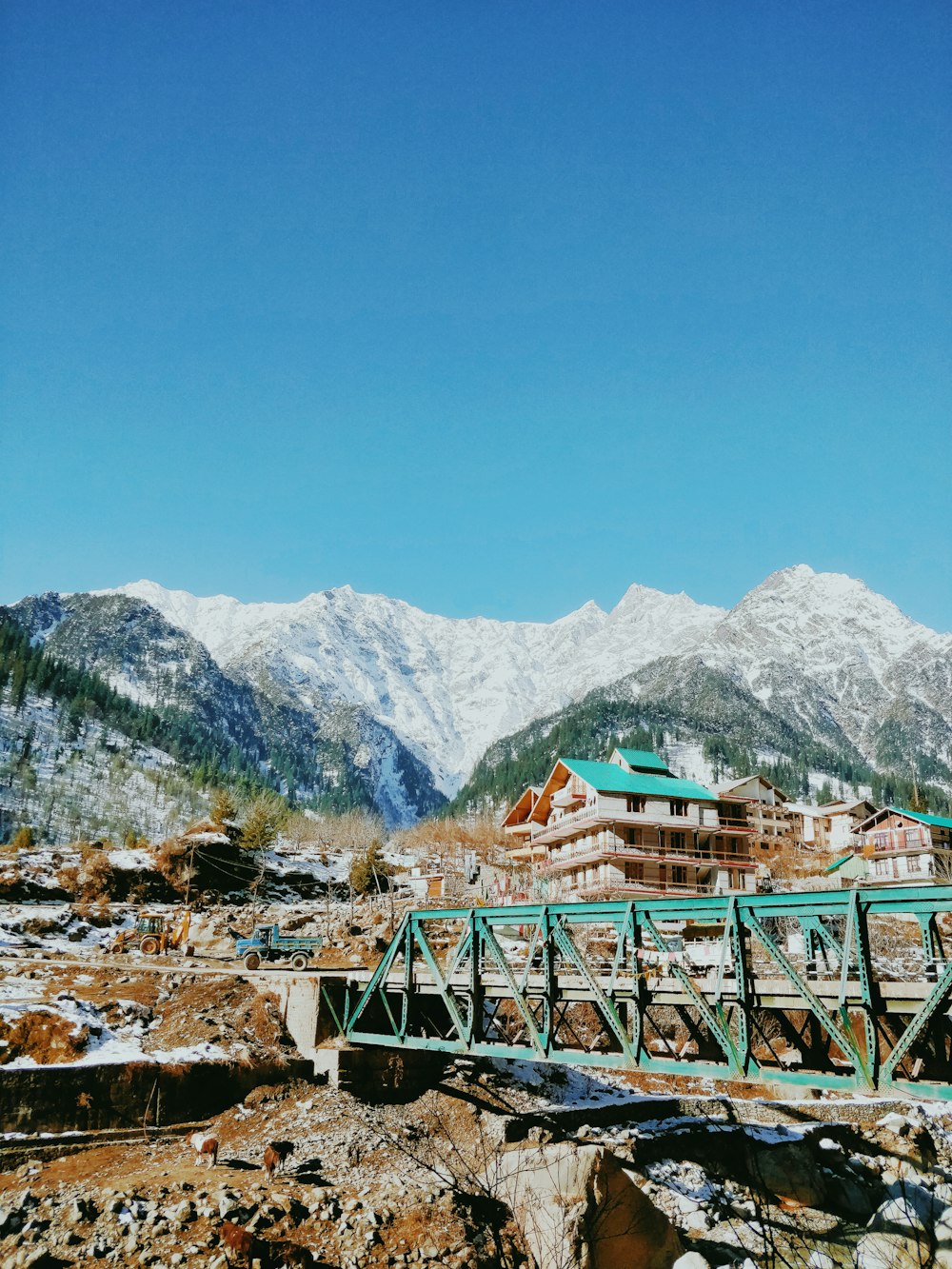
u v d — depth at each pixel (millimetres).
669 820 96500
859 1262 38906
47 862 93562
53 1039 45250
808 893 30969
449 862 123125
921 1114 57281
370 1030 52438
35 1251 31625
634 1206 38562
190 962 65250
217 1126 44562
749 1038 31250
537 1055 37375
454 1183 39625
